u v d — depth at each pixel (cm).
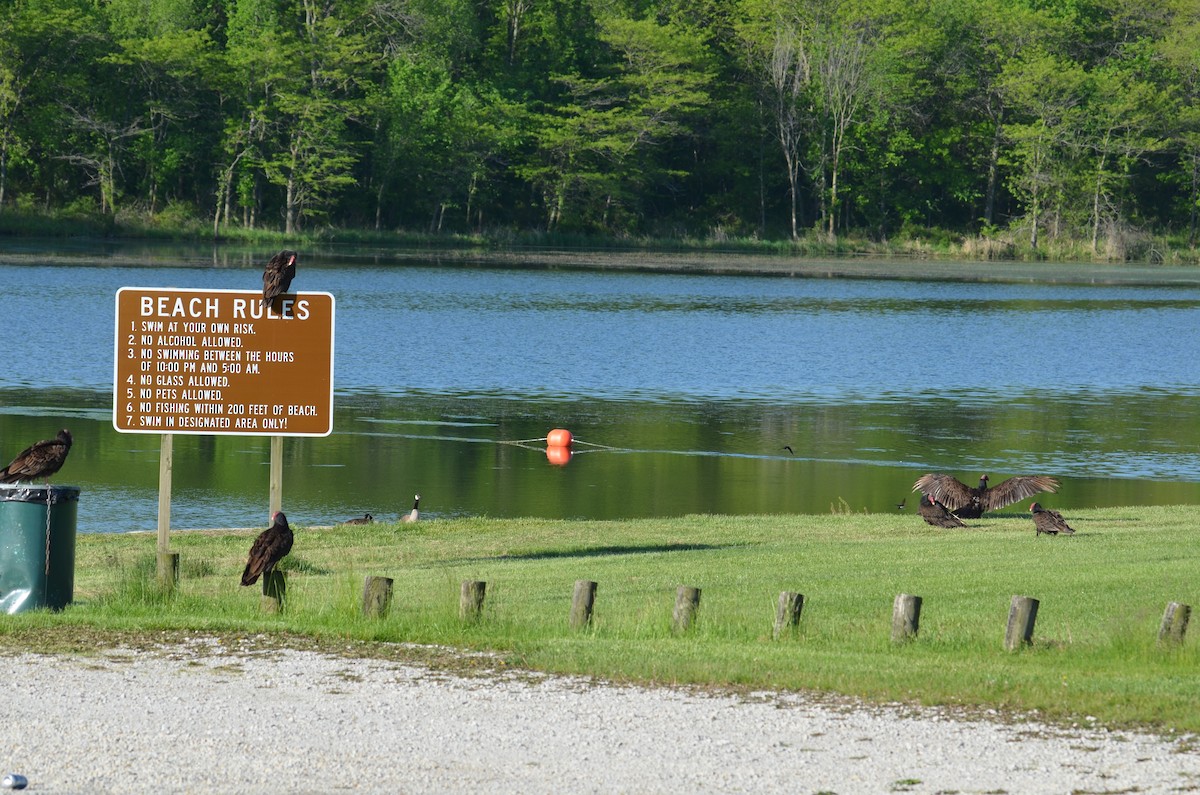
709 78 18112
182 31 16362
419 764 1347
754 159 19550
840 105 18400
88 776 1297
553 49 18875
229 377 2712
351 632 1948
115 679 1667
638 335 8206
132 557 2906
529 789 1279
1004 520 3422
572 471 4347
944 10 18650
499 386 6181
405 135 16875
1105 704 1547
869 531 3262
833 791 1276
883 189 18962
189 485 3956
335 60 16562
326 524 3531
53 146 15625
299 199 16788
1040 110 18125
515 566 2798
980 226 19838
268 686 1645
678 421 5353
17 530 2152
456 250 16462
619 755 1378
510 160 18425
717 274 13888
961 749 1401
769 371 6881
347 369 6588
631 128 17988
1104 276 15362
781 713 1532
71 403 5328
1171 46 18738
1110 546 2878
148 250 14275
